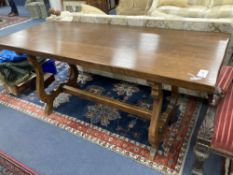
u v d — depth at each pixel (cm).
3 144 167
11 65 202
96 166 144
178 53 110
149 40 130
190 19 143
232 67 128
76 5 413
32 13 470
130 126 172
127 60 108
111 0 459
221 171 130
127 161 145
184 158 142
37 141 167
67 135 170
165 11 222
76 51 125
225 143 97
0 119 193
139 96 204
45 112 192
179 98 193
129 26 162
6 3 609
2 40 155
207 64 96
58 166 147
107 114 186
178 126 166
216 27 134
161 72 95
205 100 186
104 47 127
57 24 182
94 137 166
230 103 108
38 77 173
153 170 137
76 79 215
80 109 195
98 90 218
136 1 267
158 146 150
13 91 219
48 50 130
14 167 149
